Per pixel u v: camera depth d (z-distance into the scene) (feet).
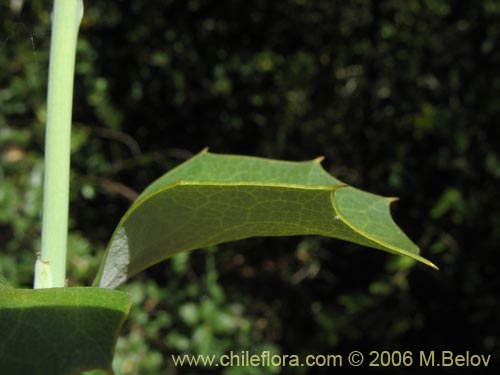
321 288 2.40
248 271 2.47
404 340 2.13
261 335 2.32
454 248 2.04
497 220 1.98
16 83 2.28
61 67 0.39
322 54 2.49
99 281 0.42
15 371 0.24
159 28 2.53
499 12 2.08
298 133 2.53
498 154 2.00
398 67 2.28
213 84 2.57
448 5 2.17
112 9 2.48
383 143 2.28
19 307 0.26
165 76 2.56
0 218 2.09
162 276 2.31
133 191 2.42
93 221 2.42
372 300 2.07
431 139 2.13
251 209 0.39
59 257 0.39
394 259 2.01
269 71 2.54
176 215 0.40
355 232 0.38
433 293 2.10
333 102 2.47
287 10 2.50
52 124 0.39
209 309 2.11
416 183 2.15
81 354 0.24
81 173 2.42
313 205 0.37
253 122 2.60
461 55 2.14
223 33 2.55
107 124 2.48
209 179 0.48
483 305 2.02
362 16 2.39
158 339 2.17
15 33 2.28
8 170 2.19
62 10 0.40
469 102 2.08
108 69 2.49
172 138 2.63
